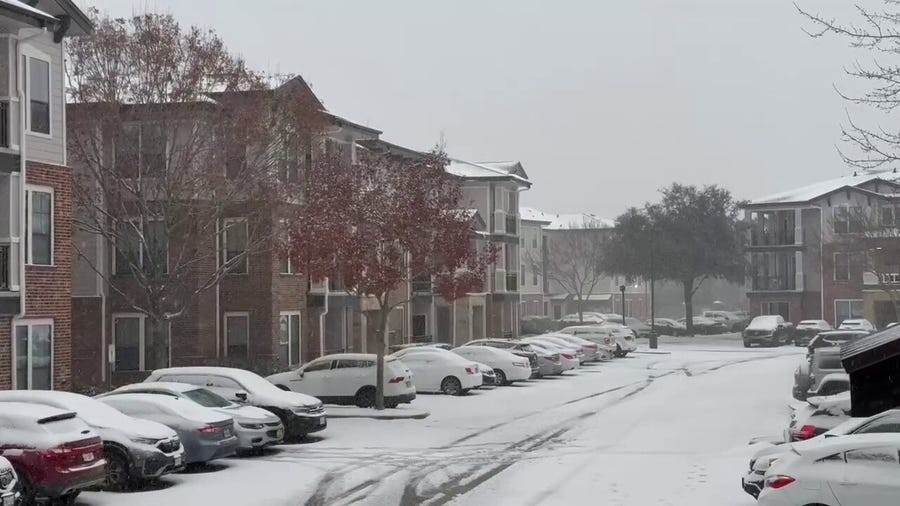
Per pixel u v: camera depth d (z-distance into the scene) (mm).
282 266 36344
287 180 29266
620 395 34281
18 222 23000
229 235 34094
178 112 26875
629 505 14844
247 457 20641
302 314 37906
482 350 38719
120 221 27719
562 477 17734
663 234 79750
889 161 14336
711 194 80062
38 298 23953
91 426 16547
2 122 22938
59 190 24672
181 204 27844
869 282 71312
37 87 24156
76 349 34031
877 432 12133
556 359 42594
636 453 20672
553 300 101562
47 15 23094
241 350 35438
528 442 22906
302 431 22594
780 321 68312
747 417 26906
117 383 33812
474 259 30359
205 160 27609
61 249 24703
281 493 16391
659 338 77250
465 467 19172
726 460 19281
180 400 19016
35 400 16594
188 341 33938
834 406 15586
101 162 27766
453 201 29359
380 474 18375
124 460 16422
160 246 28875
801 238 76000
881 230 46750
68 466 14180
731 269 79562
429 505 15414
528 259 93375
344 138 39875
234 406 20703
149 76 26891
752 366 48094
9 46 23000
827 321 72812
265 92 27891
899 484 10547
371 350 44906
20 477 13891
